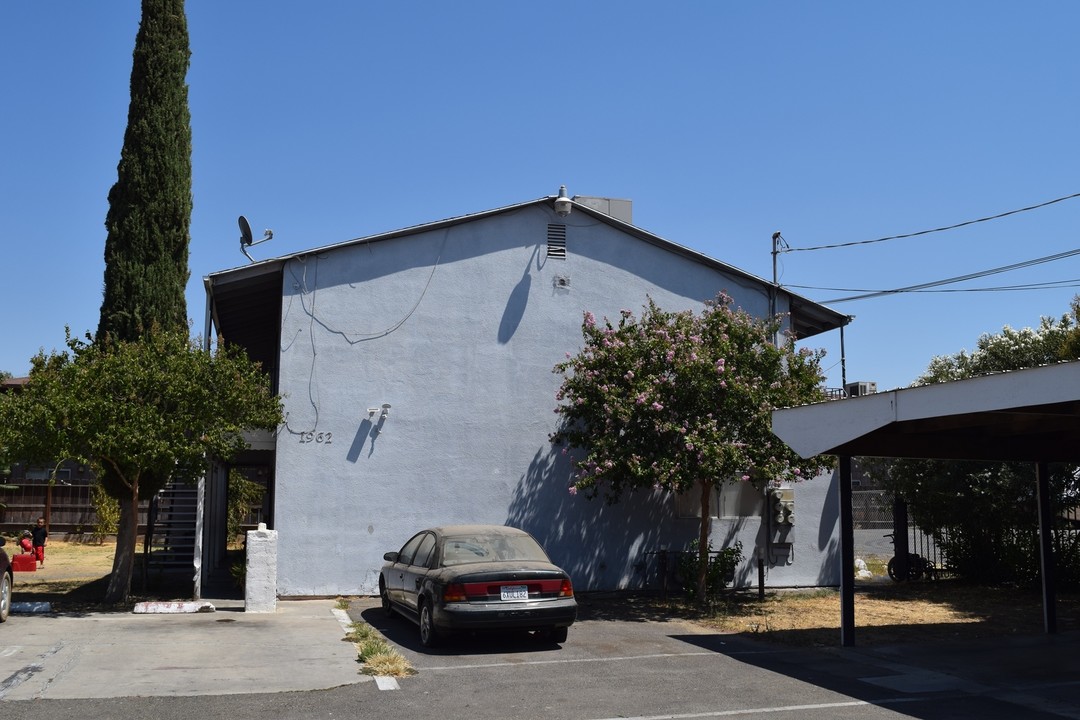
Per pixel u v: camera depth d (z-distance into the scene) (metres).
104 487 14.54
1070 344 18.33
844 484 11.62
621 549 16.91
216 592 16.17
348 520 15.54
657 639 11.89
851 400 10.24
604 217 17.47
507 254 16.95
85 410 12.77
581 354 15.83
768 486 17.78
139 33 23.20
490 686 8.77
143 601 14.56
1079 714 7.93
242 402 13.91
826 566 18.16
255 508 30.89
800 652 11.05
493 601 10.39
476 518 16.14
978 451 12.41
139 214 22.41
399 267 16.34
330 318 15.88
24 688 8.39
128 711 7.59
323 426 15.61
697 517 17.45
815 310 18.94
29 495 30.28
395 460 15.87
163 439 13.16
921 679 9.43
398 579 12.59
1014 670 9.98
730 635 12.34
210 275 15.34
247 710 7.68
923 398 9.36
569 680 9.10
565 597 10.76
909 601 16.38
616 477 14.91
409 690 8.52
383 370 16.02
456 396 16.33
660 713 7.81
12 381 24.72
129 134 22.73
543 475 16.61
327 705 7.90
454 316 16.50
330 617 13.23
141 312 22.00
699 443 13.75
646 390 14.41
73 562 23.52
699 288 17.94
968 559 19.39
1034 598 16.94
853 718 7.73
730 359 14.96
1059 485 18.52
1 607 12.25
